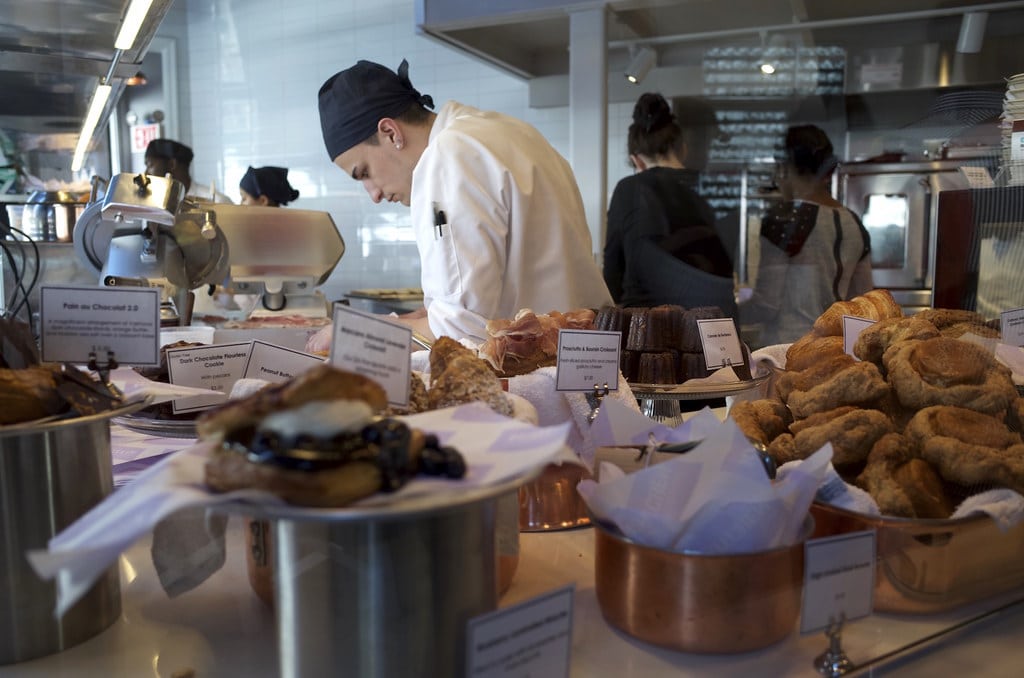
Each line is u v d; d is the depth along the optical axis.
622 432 0.79
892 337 0.92
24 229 2.82
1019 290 1.12
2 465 0.58
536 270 1.64
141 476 0.54
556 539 0.81
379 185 2.02
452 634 0.53
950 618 0.68
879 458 0.75
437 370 0.81
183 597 0.69
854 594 0.63
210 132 5.27
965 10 3.03
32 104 2.74
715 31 3.13
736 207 3.40
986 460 0.72
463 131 1.62
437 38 2.98
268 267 2.54
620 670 0.59
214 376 1.04
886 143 3.37
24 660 0.60
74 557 0.43
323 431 0.49
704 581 0.59
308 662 0.53
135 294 0.76
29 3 1.87
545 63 3.51
